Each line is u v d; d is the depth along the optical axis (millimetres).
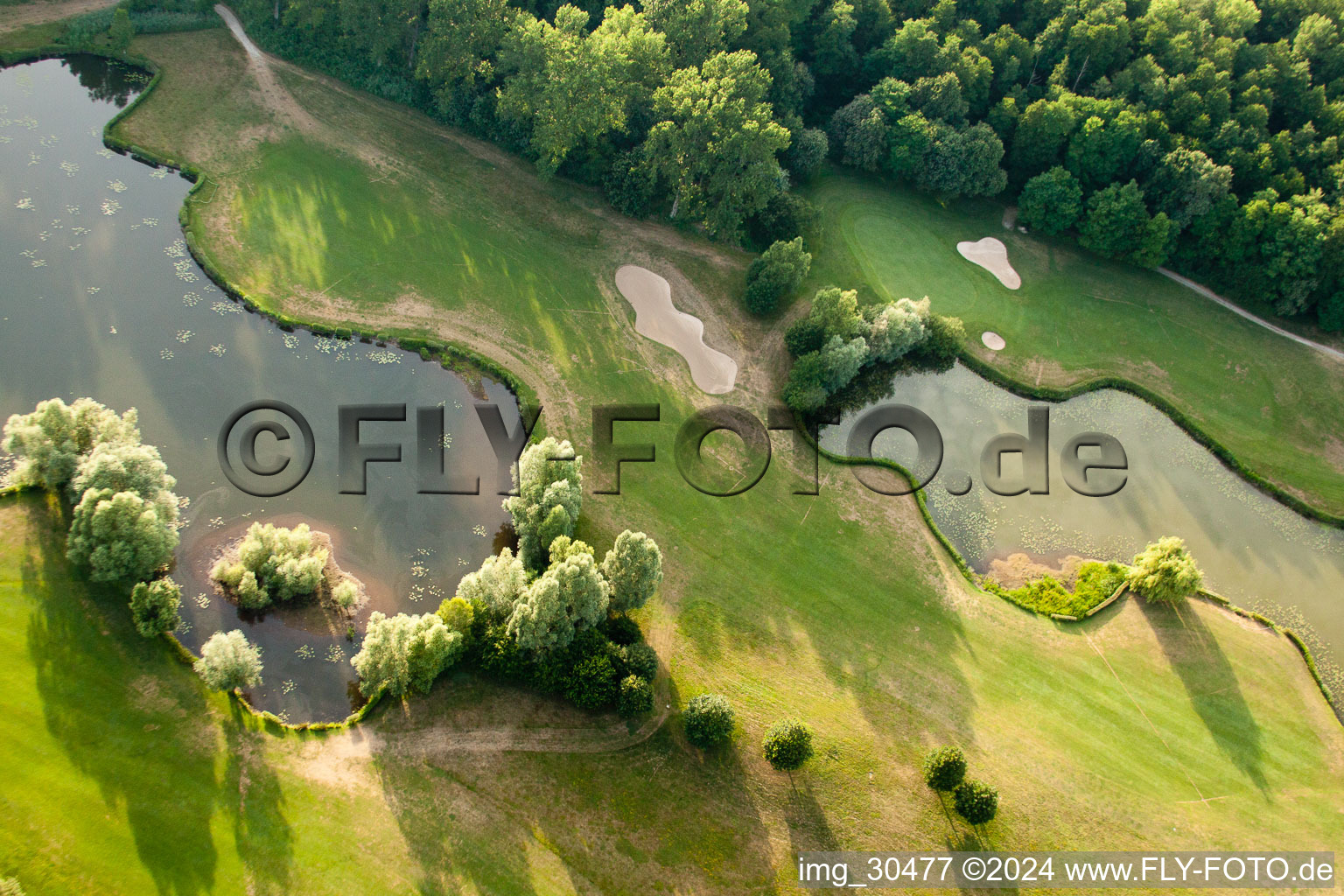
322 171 72438
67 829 37625
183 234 64250
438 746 43406
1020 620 54219
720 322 70062
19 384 53938
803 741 43438
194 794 39781
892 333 66562
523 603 44406
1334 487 65625
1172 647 53750
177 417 54562
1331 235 73062
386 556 51125
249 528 50469
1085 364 72500
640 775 43938
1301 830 46375
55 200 64500
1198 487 64812
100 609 44594
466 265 68750
